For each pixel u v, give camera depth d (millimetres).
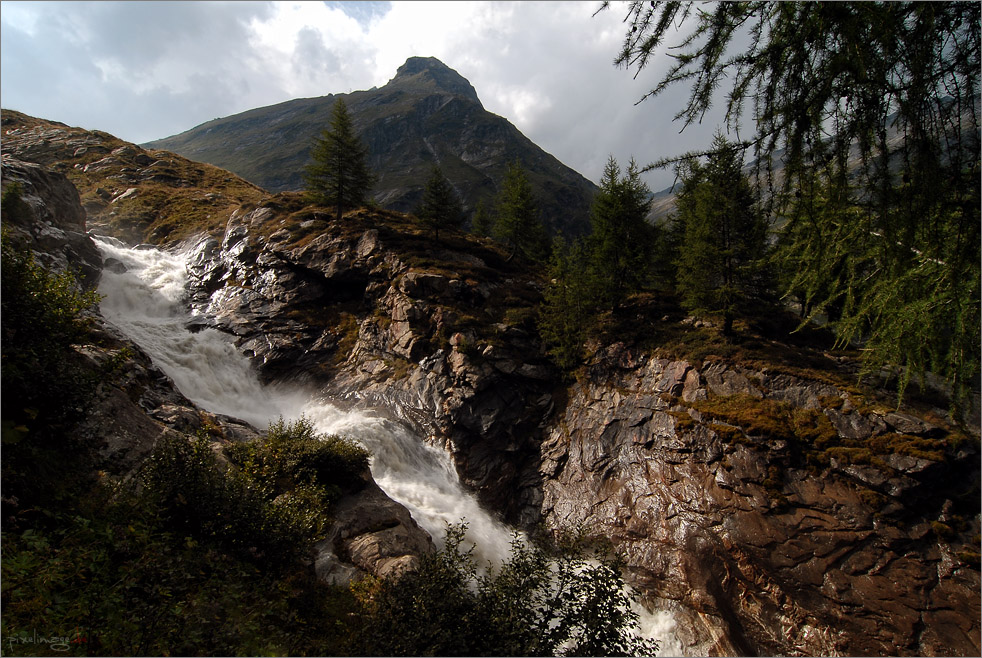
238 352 32719
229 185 65438
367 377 31188
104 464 10188
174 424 14695
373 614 7500
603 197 32375
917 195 3080
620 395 26609
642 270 32844
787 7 3066
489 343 29953
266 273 38062
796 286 4660
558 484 24984
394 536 13758
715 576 18312
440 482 25203
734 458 20641
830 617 16266
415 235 41094
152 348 29141
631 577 19641
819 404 21500
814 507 18578
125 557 7254
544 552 7492
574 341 30188
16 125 71438
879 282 3852
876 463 18656
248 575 9367
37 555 6469
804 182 3516
